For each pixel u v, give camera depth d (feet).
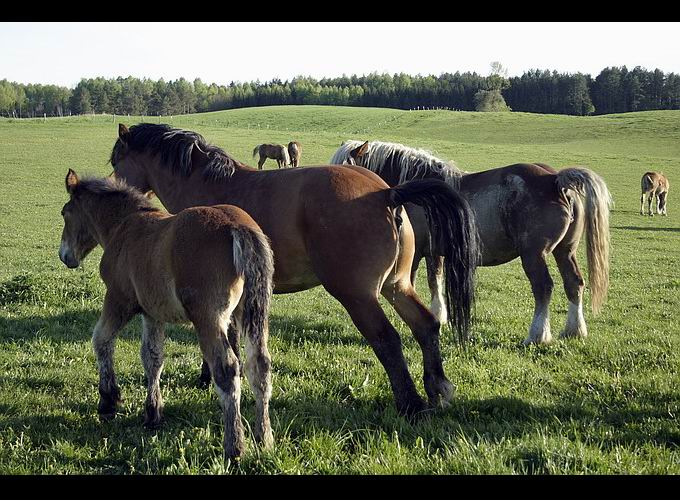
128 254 16.89
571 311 28.07
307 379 20.72
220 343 14.73
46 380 20.20
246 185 20.30
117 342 24.88
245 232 14.83
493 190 27.50
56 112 431.43
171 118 276.00
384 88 462.19
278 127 249.34
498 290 42.22
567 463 13.69
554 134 214.48
